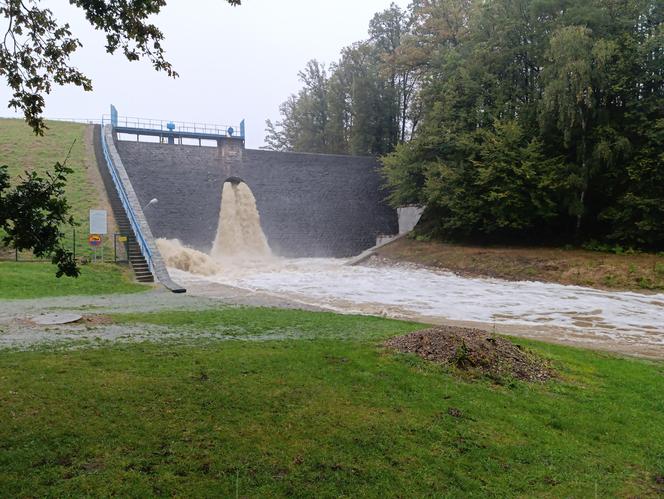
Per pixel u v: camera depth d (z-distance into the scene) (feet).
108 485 14.44
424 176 120.67
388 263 108.88
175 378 23.22
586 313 58.80
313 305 59.62
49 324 35.63
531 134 106.01
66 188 94.63
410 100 174.70
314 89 208.85
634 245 93.91
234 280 83.82
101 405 19.75
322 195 135.03
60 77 26.07
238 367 25.48
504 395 24.40
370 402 21.97
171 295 59.11
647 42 91.09
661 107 91.71
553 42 93.50
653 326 52.03
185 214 114.93
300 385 23.39
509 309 60.80
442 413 21.40
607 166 95.25
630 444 20.42
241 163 126.11
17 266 66.44
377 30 172.45
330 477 15.92
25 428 17.51
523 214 104.94
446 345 29.53
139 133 123.54
